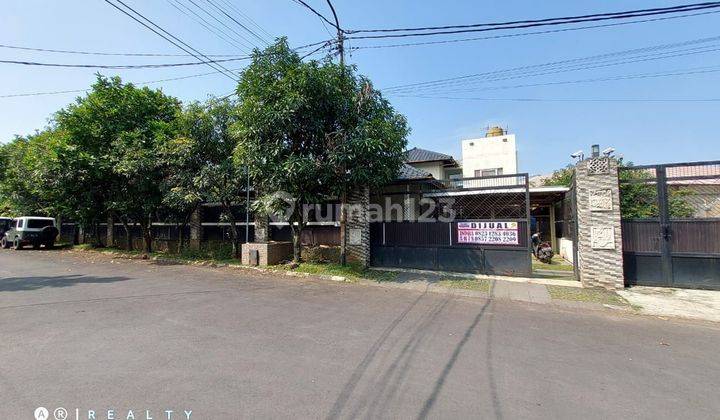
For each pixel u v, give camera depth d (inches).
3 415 118.2
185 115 522.0
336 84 403.5
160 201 605.6
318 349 184.1
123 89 621.6
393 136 390.9
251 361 166.9
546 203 722.8
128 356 171.0
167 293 319.3
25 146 871.1
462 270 439.8
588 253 362.9
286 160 394.0
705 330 234.2
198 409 123.6
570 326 237.6
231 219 571.2
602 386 148.3
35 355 171.2
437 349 187.6
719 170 338.0
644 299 311.3
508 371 161.2
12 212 987.3
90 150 598.9
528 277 407.8
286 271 445.4
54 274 427.5
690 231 347.6
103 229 882.1
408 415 121.6
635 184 371.6
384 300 307.0
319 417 119.3
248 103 396.8
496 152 936.3
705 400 137.9
